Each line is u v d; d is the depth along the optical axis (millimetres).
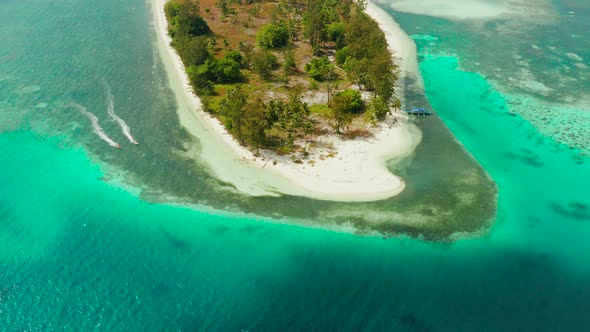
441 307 56938
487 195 75750
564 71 117812
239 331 54031
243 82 110562
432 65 122500
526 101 104250
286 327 54469
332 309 56750
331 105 90062
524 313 56250
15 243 66438
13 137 91125
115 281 60438
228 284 60156
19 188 77750
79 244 66375
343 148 86438
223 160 84062
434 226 69188
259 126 81000
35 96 106188
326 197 74438
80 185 78500
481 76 116062
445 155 85688
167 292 58938
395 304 57312
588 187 78312
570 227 69875
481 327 54406
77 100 104812
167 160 84562
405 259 63688
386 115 97562
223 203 73812
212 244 66250
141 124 95812
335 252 64812
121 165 83312
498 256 64500
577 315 56094
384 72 99938
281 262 63406
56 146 88562
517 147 88688
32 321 55250
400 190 76062
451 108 102125
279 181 78062
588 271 62500
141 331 54000
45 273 61625
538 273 61906
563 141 90188
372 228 68688
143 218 71125
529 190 77250
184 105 103188
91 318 55500
